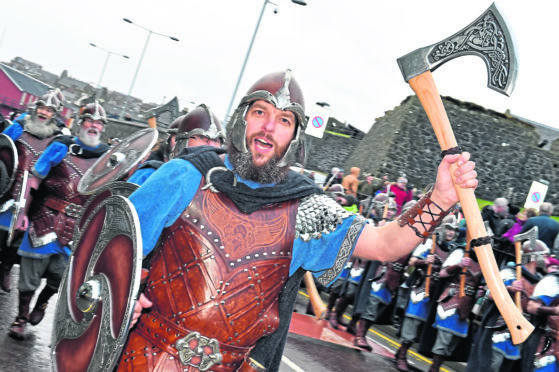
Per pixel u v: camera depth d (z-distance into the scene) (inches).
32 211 209.9
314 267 88.9
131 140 164.1
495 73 79.3
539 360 236.1
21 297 203.3
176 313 81.4
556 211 1170.6
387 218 357.4
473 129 1219.2
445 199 85.0
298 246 87.6
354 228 89.0
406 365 287.0
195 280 81.4
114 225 83.8
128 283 76.5
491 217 372.2
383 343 351.3
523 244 251.6
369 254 89.4
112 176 152.0
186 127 165.2
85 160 210.5
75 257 91.4
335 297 363.9
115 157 154.7
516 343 75.4
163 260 83.4
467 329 273.7
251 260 83.2
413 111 1196.5
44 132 237.8
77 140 212.4
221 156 90.0
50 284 208.5
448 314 270.4
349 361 272.2
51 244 203.3
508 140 1220.5
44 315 225.1
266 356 87.9
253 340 85.0
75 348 84.2
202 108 166.2
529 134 1229.7
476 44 79.9
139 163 162.7
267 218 85.2
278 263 85.0
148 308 83.3
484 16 79.5
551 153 1217.4
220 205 83.6
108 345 76.7
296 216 87.3
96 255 85.6
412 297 288.7
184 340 80.8
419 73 82.0
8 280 254.8
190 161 84.6
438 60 81.4
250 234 83.7
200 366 81.5
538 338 238.5
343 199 393.1
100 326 80.0
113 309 78.3
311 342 289.7
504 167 1208.8
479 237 79.5
